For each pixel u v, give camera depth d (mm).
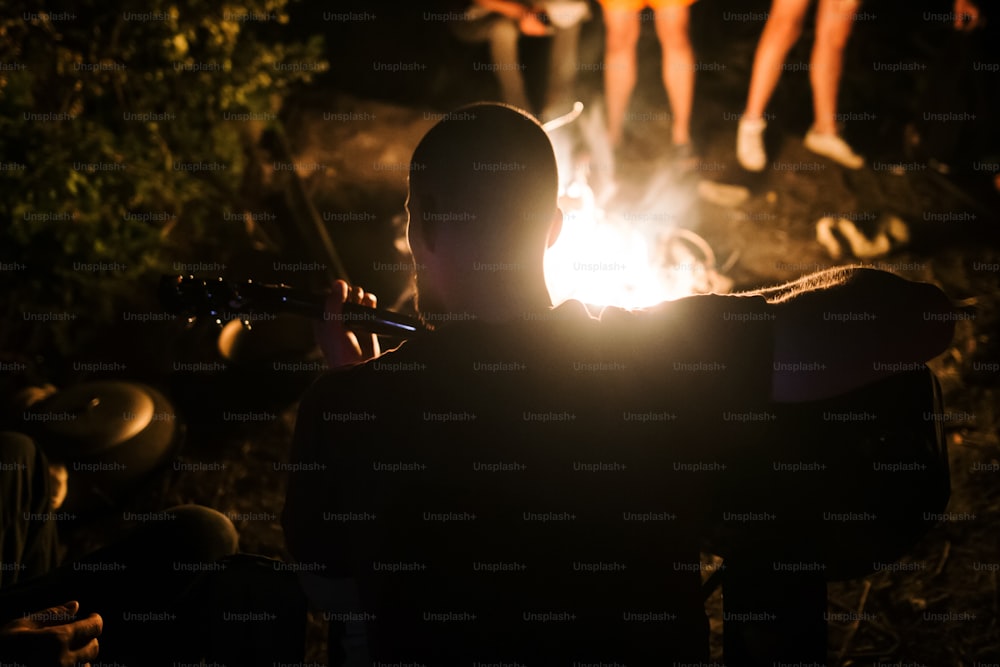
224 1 3822
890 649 2539
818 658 1530
